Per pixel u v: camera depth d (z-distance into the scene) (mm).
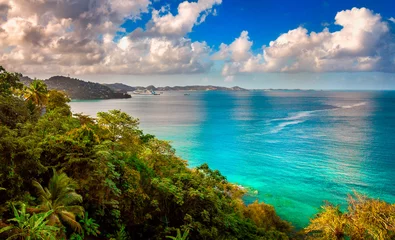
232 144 96812
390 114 182125
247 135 113812
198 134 116938
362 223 27734
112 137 33156
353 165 69938
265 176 63000
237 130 126938
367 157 76812
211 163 73875
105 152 19141
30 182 15516
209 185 32125
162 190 25594
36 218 11195
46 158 18312
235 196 40688
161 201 25562
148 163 33125
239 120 163375
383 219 27000
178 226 25594
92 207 18328
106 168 18938
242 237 27016
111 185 19094
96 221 18438
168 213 25734
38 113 39906
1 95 29859
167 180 26453
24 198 13680
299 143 96812
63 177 15602
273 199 50094
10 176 13727
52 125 24438
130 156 30391
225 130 127188
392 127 127312
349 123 142375
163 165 35156
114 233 19078
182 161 45062
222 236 24328
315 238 31516
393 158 75562
